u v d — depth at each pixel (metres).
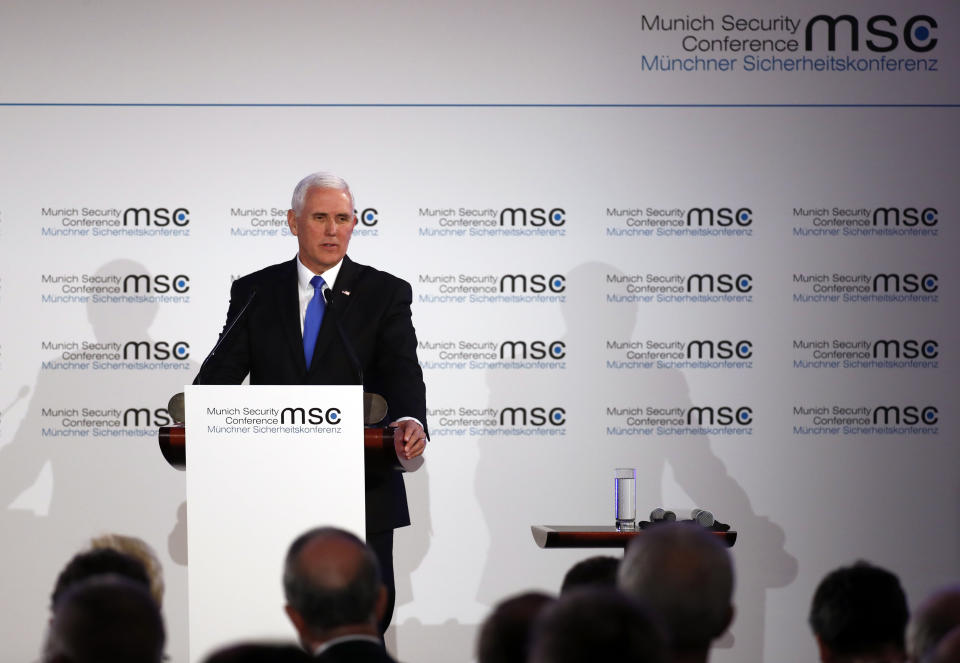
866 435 18.81
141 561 8.36
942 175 19.02
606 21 18.78
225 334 14.37
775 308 18.81
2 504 17.75
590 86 18.75
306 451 11.30
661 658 5.14
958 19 19.08
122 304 18.12
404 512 14.02
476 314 18.56
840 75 19.00
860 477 18.77
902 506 18.77
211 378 14.70
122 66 18.27
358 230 18.52
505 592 18.31
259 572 11.18
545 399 18.55
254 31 18.45
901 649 8.27
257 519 11.21
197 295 18.25
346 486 11.30
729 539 14.75
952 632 6.34
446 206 18.59
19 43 18.12
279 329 14.95
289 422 11.28
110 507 17.92
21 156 18.05
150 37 18.33
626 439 18.58
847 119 18.98
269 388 11.28
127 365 18.08
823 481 18.72
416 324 18.52
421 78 18.61
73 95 18.17
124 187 18.19
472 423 18.47
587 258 18.67
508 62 18.69
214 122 18.38
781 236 18.86
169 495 18.03
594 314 18.62
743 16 18.89
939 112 19.06
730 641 18.53
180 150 18.31
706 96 18.86
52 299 18.02
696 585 7.05
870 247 18.92
